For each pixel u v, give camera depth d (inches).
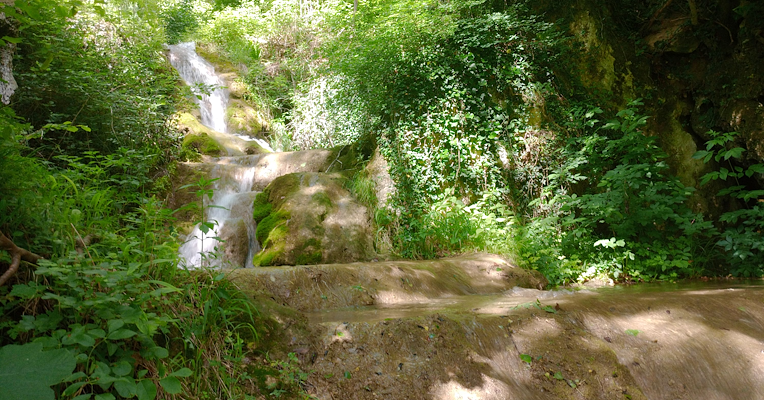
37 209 109.7
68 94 289.6
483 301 207.2
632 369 147.9
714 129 385.4
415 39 370.0
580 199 314.8
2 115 122.0
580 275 295.7
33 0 107.4
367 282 214.7
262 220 305.6
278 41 658.2
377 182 328.2
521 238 307.6
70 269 95.6
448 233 305.4
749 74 362.9
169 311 114.9
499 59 367.6
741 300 188.2
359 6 553.0
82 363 91.1
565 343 150.3
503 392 130.1
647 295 196.1
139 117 338.0
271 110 590.2
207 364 114.1
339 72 449.4
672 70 417.4
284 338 134.6
